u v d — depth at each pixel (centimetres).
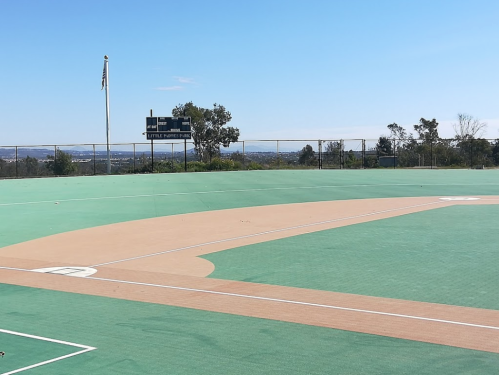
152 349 652
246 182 3612
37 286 979
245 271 1076
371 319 759
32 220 1867
